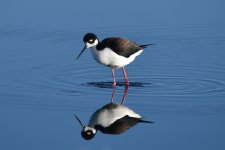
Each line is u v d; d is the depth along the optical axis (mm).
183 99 12883
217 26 18609
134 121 11656
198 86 13852
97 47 13719
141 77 14695
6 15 18828
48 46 16859
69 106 12500
